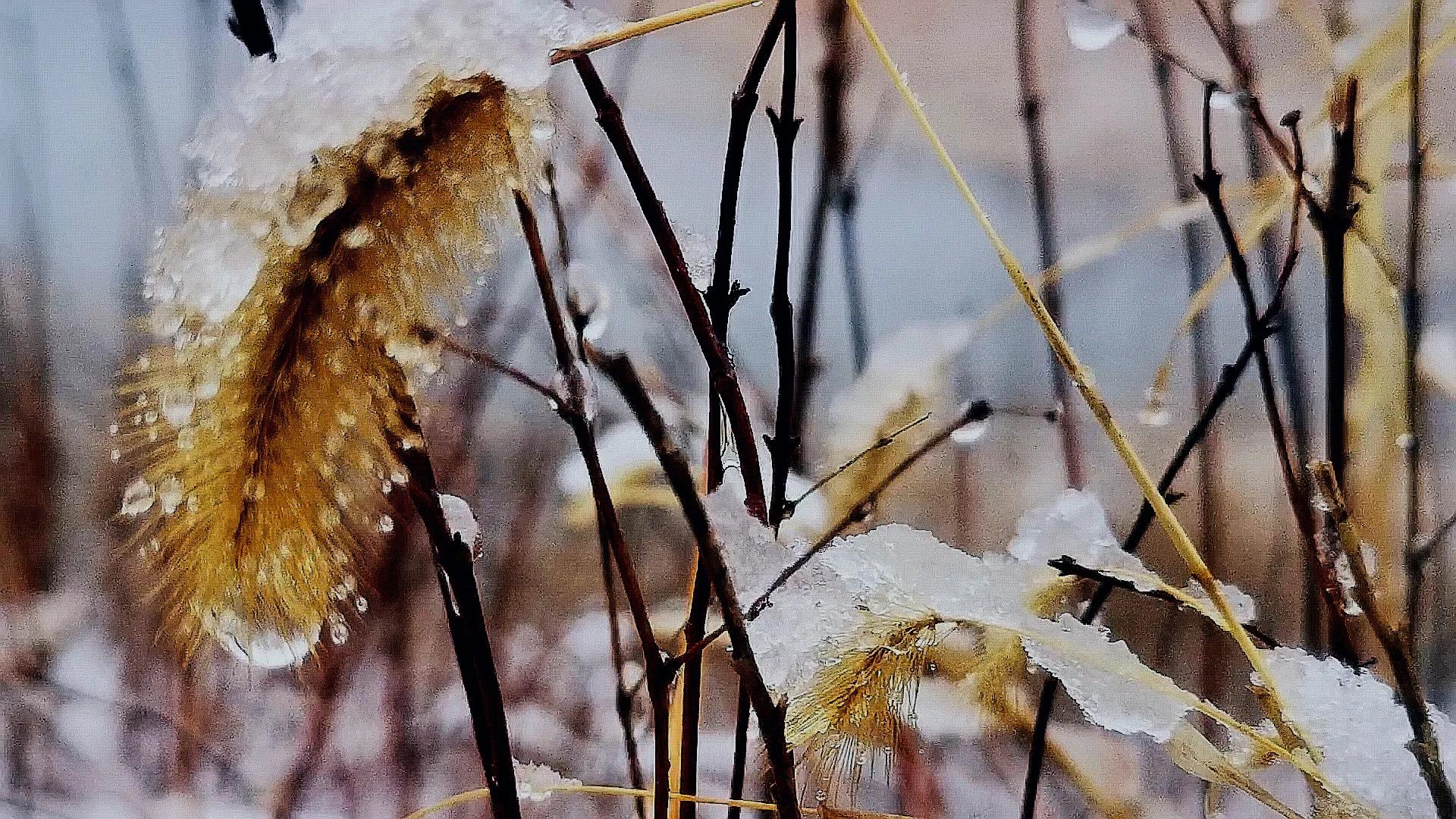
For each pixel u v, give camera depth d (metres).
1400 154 0.40
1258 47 0.41
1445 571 0.42
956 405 0.47
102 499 0.81
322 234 0.33
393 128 0.33
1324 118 0.38
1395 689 0.35
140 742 0.78
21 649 0.78
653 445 0.32
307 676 0.66
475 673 0.34
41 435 0.82
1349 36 0.38
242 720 0.72
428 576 0.74
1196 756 0.34
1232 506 0.53
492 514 0.72
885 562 0.35
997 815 0.48
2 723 0.77
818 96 0.41
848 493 0.39
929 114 0.81
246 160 0.32
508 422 0.71
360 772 0.67
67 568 0.82
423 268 0.33
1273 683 0.34
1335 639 0.37
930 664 0.38
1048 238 0.45
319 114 0.32
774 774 0.33
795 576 0.35
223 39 0.61
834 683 0.35
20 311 0.83
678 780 0.36
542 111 0.33
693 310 0.35
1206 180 0.36
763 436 0.37
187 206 0.33
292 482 0.33
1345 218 0.36
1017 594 0.35
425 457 0.34
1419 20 0.36
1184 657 0.46
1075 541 0.36
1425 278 0.38
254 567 0.33
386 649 0.67
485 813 0.65
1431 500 0.42
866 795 0.40
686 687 0.36
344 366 0.33
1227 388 0.37
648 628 0.34
